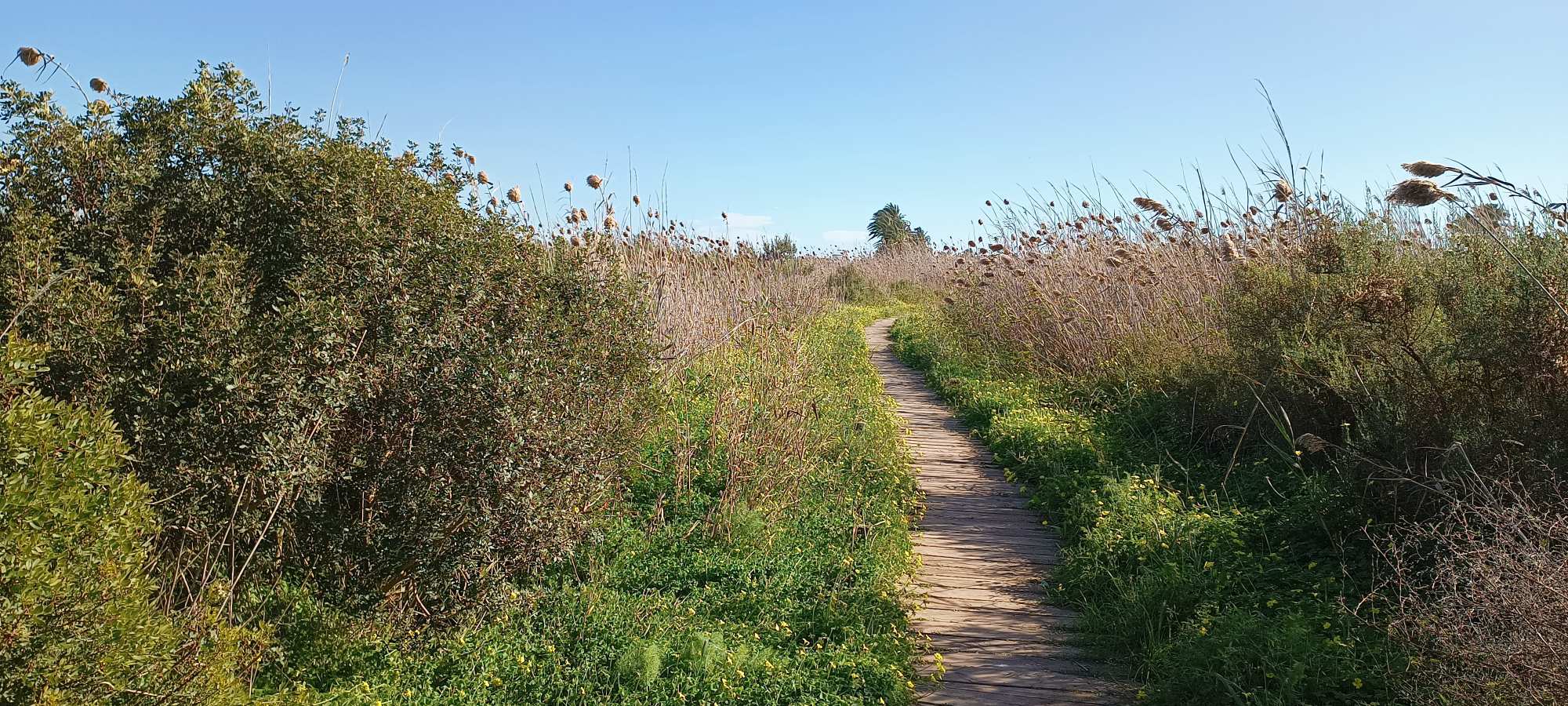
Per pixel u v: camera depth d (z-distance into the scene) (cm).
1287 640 410
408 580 436
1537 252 512
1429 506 512
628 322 529
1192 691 403
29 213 337
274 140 397
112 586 255
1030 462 813
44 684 240
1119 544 564
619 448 529
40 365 263
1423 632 388
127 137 391
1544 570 346
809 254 2673
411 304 404
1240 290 795
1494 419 507
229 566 394
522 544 464
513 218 503
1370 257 651
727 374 859
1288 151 766
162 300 347
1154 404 895
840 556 573
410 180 433
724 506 609
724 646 445
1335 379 617
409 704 386
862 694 411
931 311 1850
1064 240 1279
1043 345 1192
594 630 459
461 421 418
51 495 240
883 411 1011
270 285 395
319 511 402
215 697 288
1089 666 454
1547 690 324
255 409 354
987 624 505
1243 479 695
